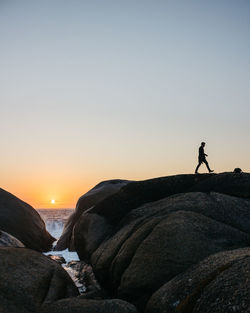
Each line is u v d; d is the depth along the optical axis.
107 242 13.70
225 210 12.20
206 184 15.23
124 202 17.02
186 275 8.08
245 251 7.88
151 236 10.41
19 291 8.48
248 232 11.20
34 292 8.64
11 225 20.75
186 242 9.67
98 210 18.05
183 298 7.29
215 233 10.22
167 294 7.86
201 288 7.06
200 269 7.84
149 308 8.16
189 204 12.63
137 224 12.66
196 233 10.02
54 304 8.30
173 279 8.41
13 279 8.78
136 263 9.98
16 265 9.45
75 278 14.46
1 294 8.20
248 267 6.60
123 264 10.72
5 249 10.20
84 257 17.30
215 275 7.14
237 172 16.05
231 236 10.24
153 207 14.05
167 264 9.31
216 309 6.14
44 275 9.62
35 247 21.47
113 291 11.05
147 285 9.22
